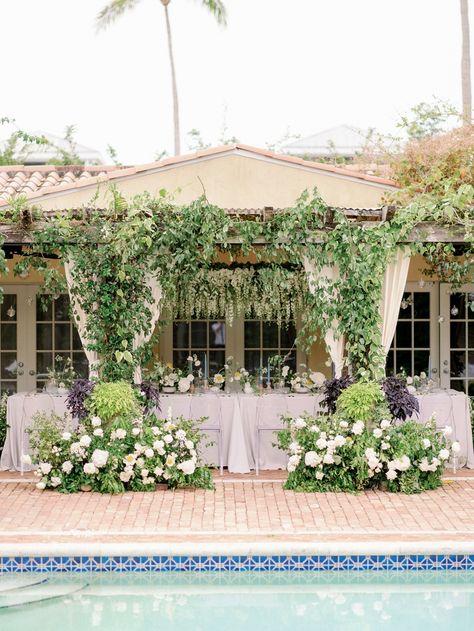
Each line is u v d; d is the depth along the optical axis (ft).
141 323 31.60
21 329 40.78
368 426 30.81
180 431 30.71
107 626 20.08
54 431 30.91
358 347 31.24
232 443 33.45
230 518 26.37
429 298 40.78
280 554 23.11
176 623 20.35
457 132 43.52
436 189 38.04
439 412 34.19
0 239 30.60
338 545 23.12
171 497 29.32
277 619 20.67
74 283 31.71
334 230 30.71
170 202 33.76
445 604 21.66
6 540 23.72
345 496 29.55
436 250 32.14
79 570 23.04
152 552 22.97
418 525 25.48
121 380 31.65
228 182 38.42
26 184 43.55
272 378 36.52
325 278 31.37
